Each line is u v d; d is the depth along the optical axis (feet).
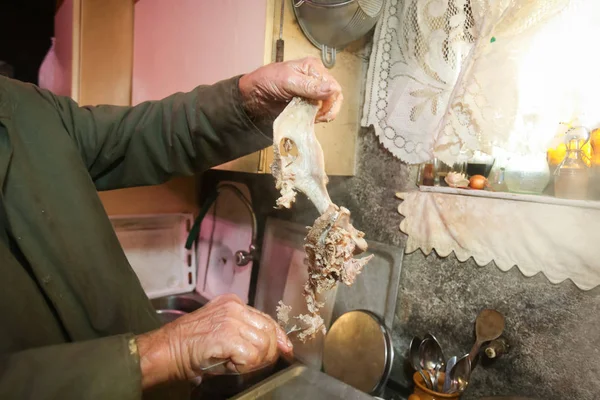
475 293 2.84
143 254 4.97
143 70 3.91
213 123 2.31
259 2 2.77
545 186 2.55
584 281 2.24
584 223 2.22
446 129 2.52
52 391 1.15
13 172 1.89
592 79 2.02
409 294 3.29
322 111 2.07
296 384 2.52
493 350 2.58
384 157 3.42
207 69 3.29
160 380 1.36
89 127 2.34
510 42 2.23
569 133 2.25
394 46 2.98
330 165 3.42
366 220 3.61
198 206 5.45
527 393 2.57
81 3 3.51
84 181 2.21
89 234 2.11
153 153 2.46
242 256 4.48
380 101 3.09
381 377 3.00
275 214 4.28
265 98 2.15
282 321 2.09
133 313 2.30
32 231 1.89
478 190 2.74
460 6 2.51
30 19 3.98
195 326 1.41
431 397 2.66
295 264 3.97
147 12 3.77
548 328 2.46
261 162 3.08
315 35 2.96
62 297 1.93
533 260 2.46
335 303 3.73
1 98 1.98
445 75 2.65
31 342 1.69
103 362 1.25
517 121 2.23
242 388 3.58
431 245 3.04
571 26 2.04
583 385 2.32
